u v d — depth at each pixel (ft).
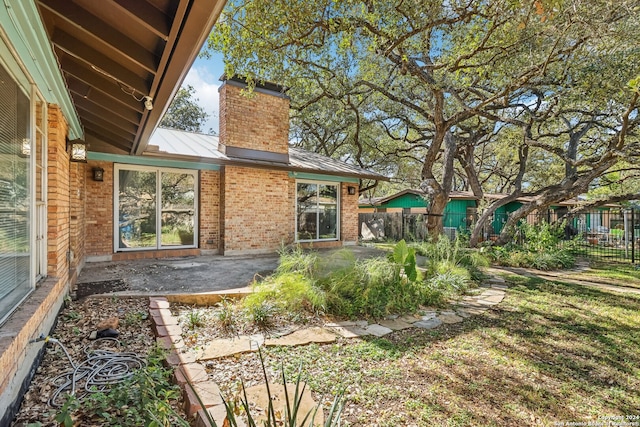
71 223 18.70
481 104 29.53
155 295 16.33
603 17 18.74
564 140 52.34
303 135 64.95
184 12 7.05
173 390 8.16
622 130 26.94
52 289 11.50
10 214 8.78
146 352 10.90
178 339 11.60
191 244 30.53
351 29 17.90
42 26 7.85
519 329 15.31
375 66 27.37
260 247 32.76
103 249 26.04
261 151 33.27
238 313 15.25
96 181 25.62
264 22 17.06
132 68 11.13
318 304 16.20
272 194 33.73
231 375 10.16
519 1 14.02
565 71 25.02
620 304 19.48
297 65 24.11
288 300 16.08
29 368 8.77
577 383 10.61
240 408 7.77
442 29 23.41
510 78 26.78
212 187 31.30
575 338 14.30
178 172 29.71
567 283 24.95
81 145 17.04
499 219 56.24
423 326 15.47
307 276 18.49
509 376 10.96
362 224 60.80
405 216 52.80
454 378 10.70
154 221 28.58
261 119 33.37
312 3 16.94
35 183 11.09
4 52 8.02
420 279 20.89
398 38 19.17
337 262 20.22
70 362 9.86
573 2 17.33
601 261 36.94
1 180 8.07
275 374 10.39
